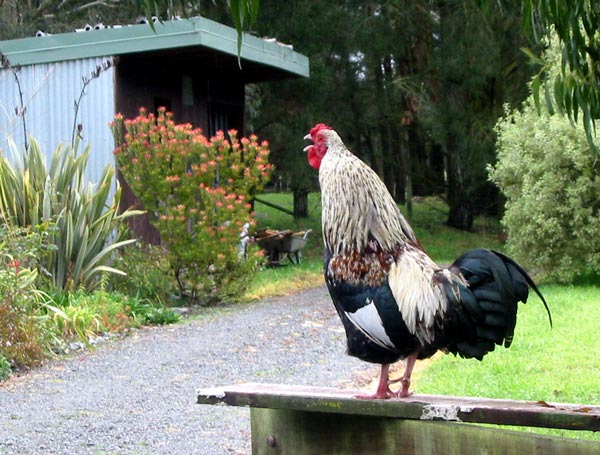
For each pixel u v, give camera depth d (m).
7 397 7.68
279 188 32.66
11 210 11.55
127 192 14.38
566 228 14.46
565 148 13.99
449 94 22.03
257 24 20.95
